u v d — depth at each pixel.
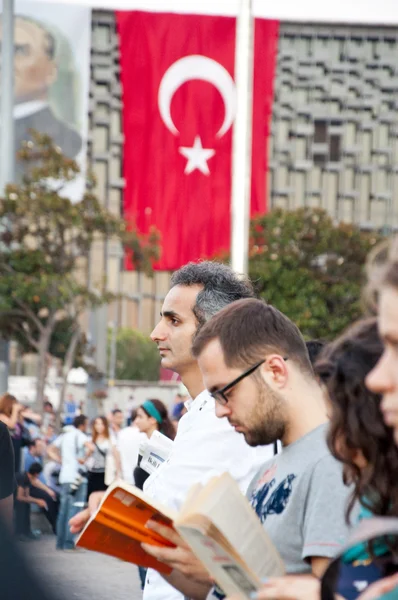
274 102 89.00
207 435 4.25
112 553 3.41
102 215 38.41
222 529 2.80
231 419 3.36
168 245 55.47
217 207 55.81
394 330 2.16
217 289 4.67
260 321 3.35
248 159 18.11
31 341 39.09
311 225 42.44
